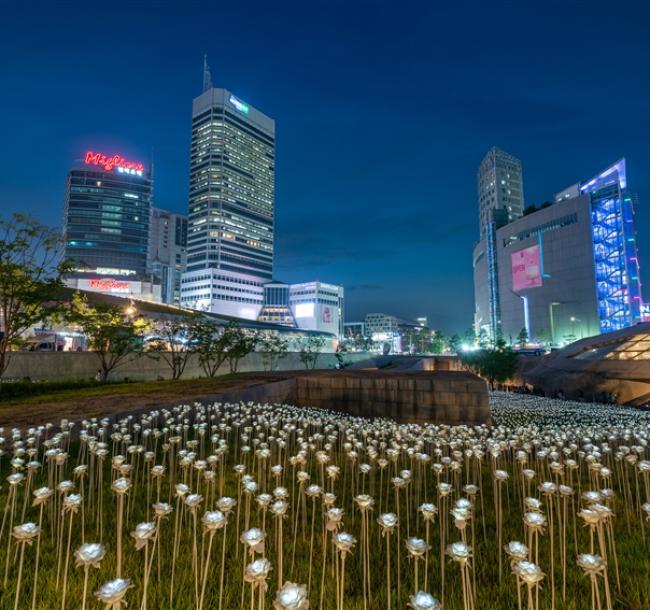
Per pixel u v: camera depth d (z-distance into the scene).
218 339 34.91
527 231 134.88
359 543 3.97
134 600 2.86
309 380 15.36
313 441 8.67
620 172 113.00
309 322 159.62
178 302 170.62
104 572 3.21
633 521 4.76
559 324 120.94
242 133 178.62
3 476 5.52
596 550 3.93
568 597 3.08
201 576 3.21
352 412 14.70
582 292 115.81
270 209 187.50
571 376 40.53
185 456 5.09
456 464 5.04
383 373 18.30
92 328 24.53
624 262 109.19
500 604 2.99
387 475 6.64
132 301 44.88
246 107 182.00
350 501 5.30
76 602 2.81
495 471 4.38
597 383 37.47
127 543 3.78
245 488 3.76
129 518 4.42
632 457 5.20
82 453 6.39
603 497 3.67
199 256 164.62
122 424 7.15
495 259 154.12
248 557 3.55
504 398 30.16
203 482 5.68
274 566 3.45
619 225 111.19
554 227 124.75
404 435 7.44
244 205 174.62
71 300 25.91
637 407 30.64
